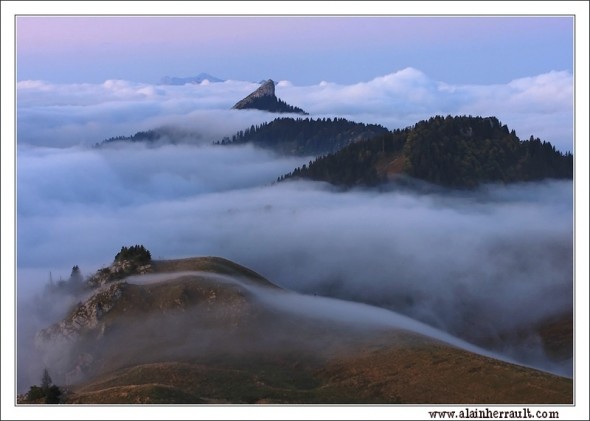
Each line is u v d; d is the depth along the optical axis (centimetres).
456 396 10419
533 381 10338
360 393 11056
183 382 11656
